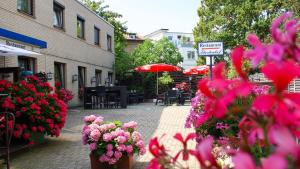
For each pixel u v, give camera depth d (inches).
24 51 350.3
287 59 27.9
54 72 615.2
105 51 924.6
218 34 1022.4
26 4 508.4
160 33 2034.9
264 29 948.0
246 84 28.9
